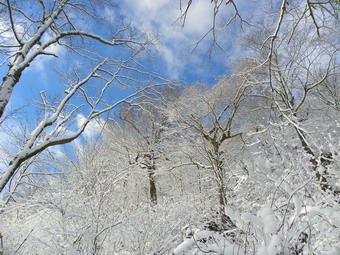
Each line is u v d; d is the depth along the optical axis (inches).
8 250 190.2
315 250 117.0
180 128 514.0
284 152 224.5
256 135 409.4
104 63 282.8
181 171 540.1
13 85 197.2
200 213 317.1
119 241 211.5
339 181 161.5
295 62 404.5
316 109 488.1
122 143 533.6
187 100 508.1
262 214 119.4
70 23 270.2
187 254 134.9
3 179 178.4
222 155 469.4
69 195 238.2
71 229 210.5
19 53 212.5
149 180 531.5
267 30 371.9
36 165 335.9
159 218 234.4
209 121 539.8
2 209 220.5
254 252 110.0
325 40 333.7
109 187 243.6
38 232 219.6
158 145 569.9
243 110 523.2
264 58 416.5
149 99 296.8
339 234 124.0
